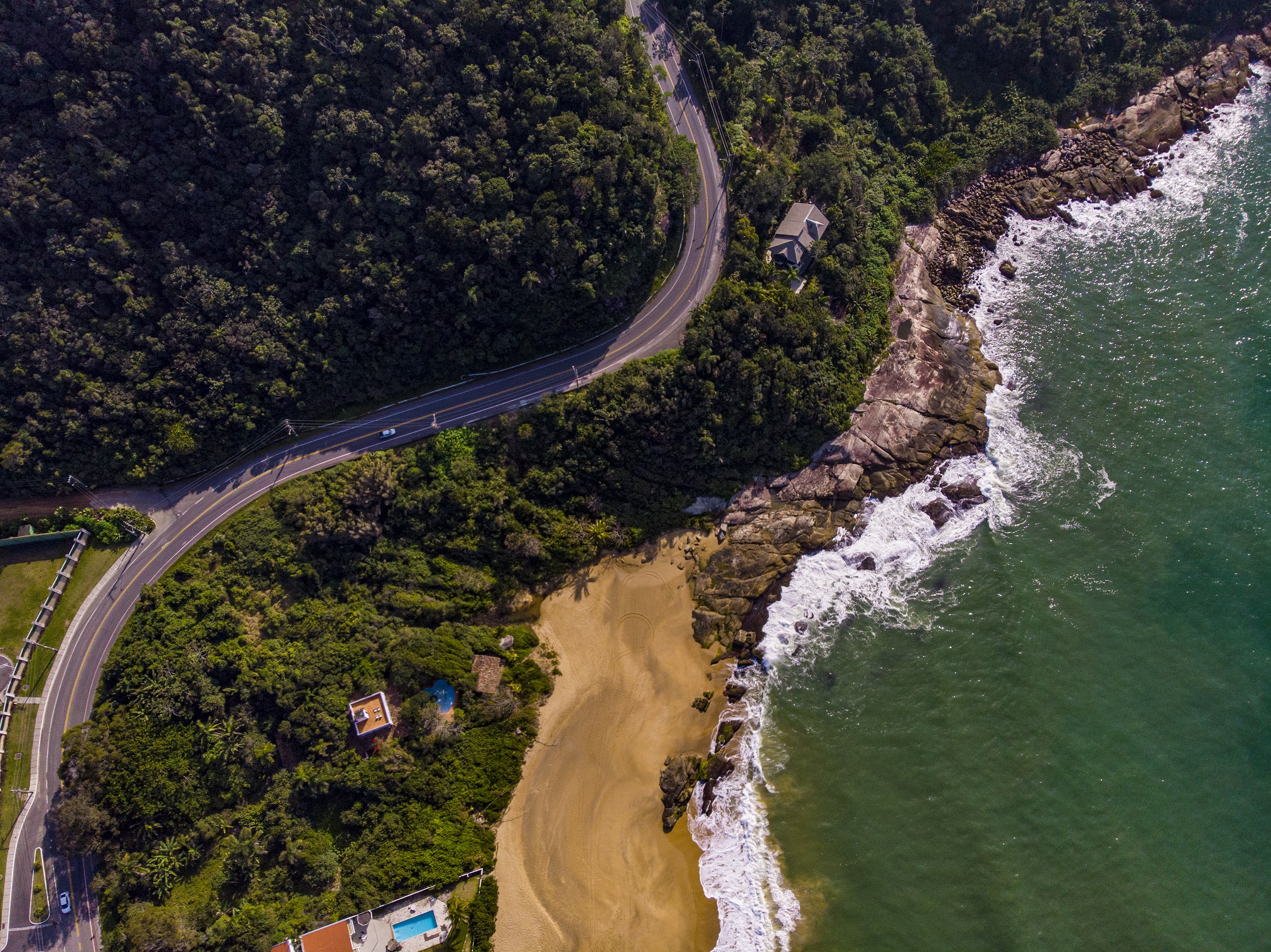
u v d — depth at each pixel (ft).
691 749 233.14
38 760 212.43
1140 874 213.25
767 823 224.74
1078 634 245.04
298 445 246.06
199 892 202.80
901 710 238.07
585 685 241.14
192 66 219.82
